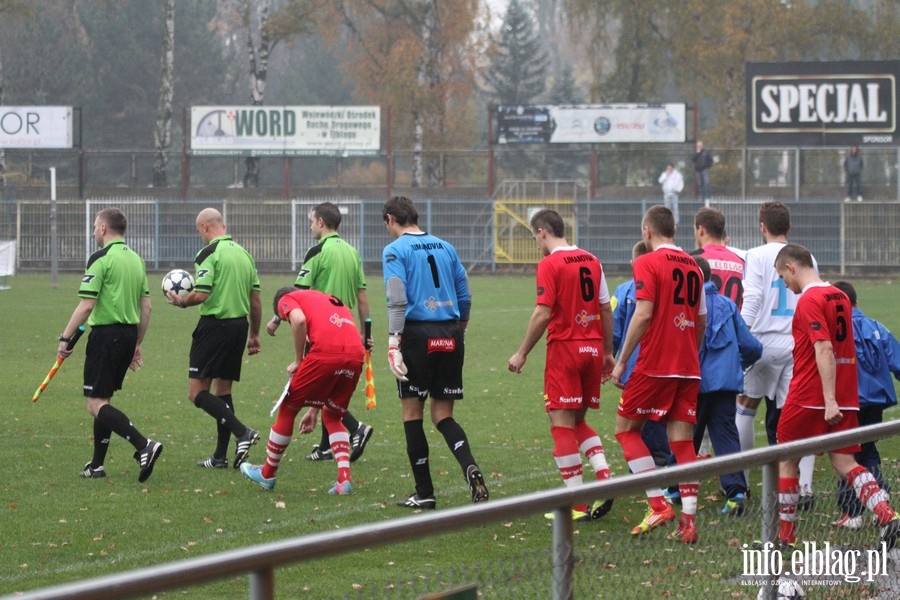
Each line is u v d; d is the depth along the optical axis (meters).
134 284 21.31
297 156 100.06
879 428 11.57
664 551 9.12
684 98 128.12
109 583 5.31
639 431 17.70
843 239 89.94
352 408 30.39
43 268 95.25
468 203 95.25
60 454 23.52
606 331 18.69
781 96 91.94
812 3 138.62
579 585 8.19
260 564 5.98
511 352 43.69
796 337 16.81
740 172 112.56
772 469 10.35
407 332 18.61
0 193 103.00
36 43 157.38
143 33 171.12
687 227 91.81
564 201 94.31
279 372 37.59
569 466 17.88
